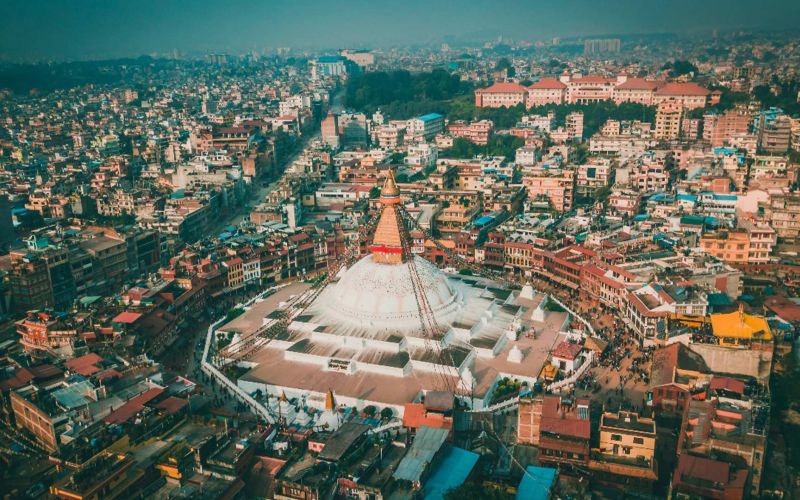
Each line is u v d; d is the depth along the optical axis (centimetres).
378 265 19050
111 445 11894
